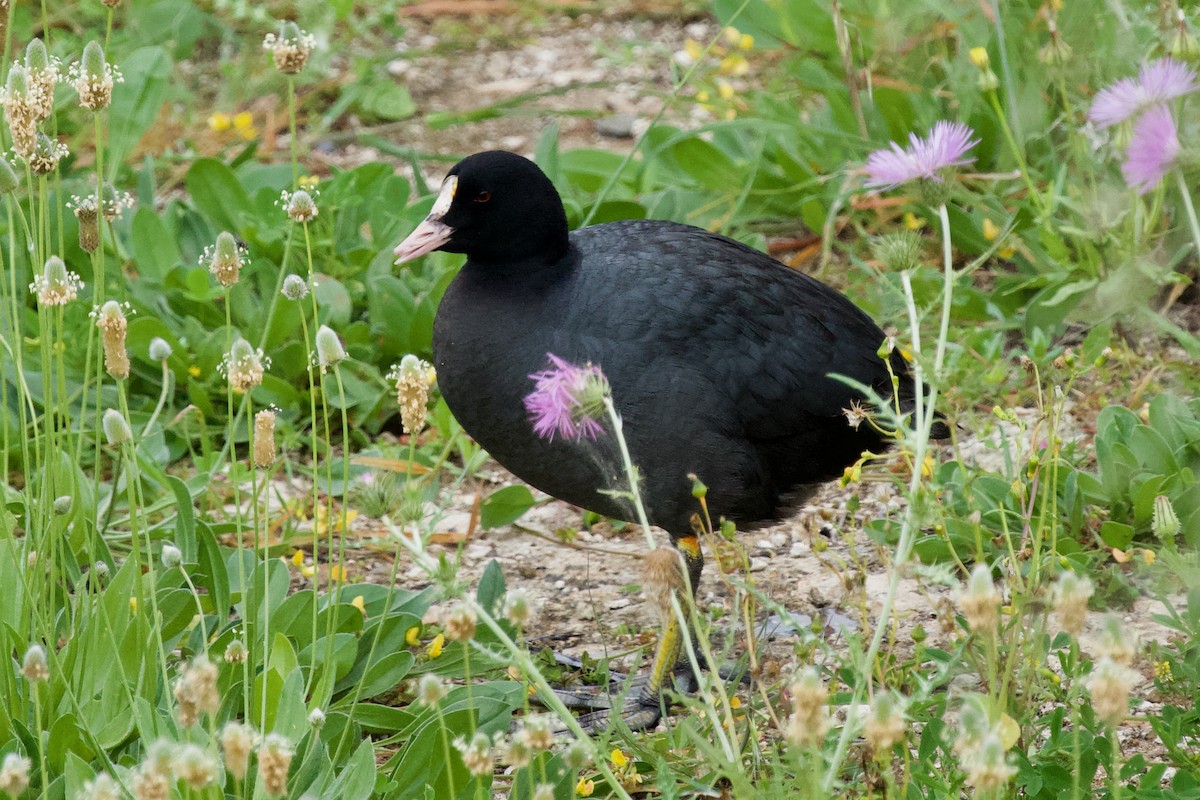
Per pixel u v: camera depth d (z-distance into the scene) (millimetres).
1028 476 6602
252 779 5598
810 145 11609
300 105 13820
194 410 9547
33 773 5688
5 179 5684
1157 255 9430
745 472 7023
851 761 5922
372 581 8266
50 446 6090
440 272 10578
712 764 5758
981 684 5949
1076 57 9805
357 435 9703
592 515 8859
